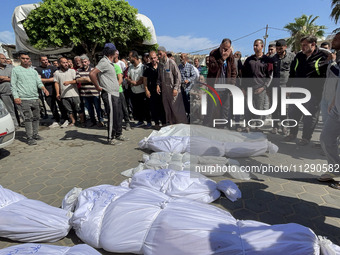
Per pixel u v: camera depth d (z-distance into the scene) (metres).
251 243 1.39
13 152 4.04
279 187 2.49
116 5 9.93
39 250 1.46
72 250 1.48
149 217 1.65
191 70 5.17
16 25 9.60
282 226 1.52
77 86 5.45
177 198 2.02
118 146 4.12
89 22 9.28
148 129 5.27
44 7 8.84
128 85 5.68
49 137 4.90
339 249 1.36
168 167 2.78
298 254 1.34
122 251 1.61
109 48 3.83
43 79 5.44
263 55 3.35
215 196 2.25
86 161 3.50
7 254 1.42
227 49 2.88
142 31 11.07
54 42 9.28
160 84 4.84
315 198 2.28
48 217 1.85
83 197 2.03
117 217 1.68
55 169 3.27
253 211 2.10
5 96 5.40
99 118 5.68
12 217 1.82
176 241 1.46
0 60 5.25
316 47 3.11
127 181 2.56
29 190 2.69
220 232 1.48
